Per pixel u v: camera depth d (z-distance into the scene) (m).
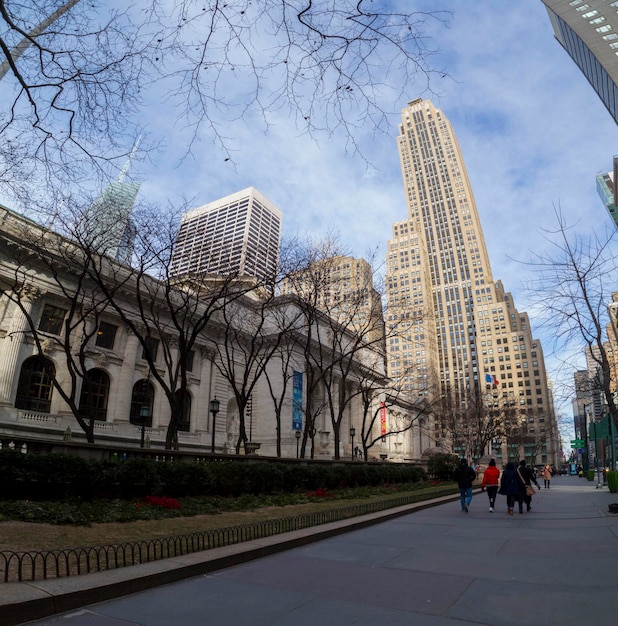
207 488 18.91
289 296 45.72
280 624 5.56
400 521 15.39
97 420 39.62
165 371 45.84
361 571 8.12
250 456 24.27
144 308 43.34
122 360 42.31
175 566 7.63
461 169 158.75
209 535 10.29
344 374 39.97
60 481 14.35
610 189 70.00
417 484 35.47
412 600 6.40
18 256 32.91
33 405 36.31
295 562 8.89
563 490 35.03
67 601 6.04
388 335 40.66
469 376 132.50
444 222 154.25
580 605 6.03
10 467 13.55
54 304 38.53
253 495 20.30
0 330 34.56
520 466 19.70
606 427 37.19
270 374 54.72
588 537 11.32
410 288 91.88
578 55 79.44
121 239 28.66
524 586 6.98
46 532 10.49
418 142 167.75
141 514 13.70
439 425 90.88
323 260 35.69
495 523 14.64
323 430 57.62
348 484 28.91
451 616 5.73
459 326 139.25
